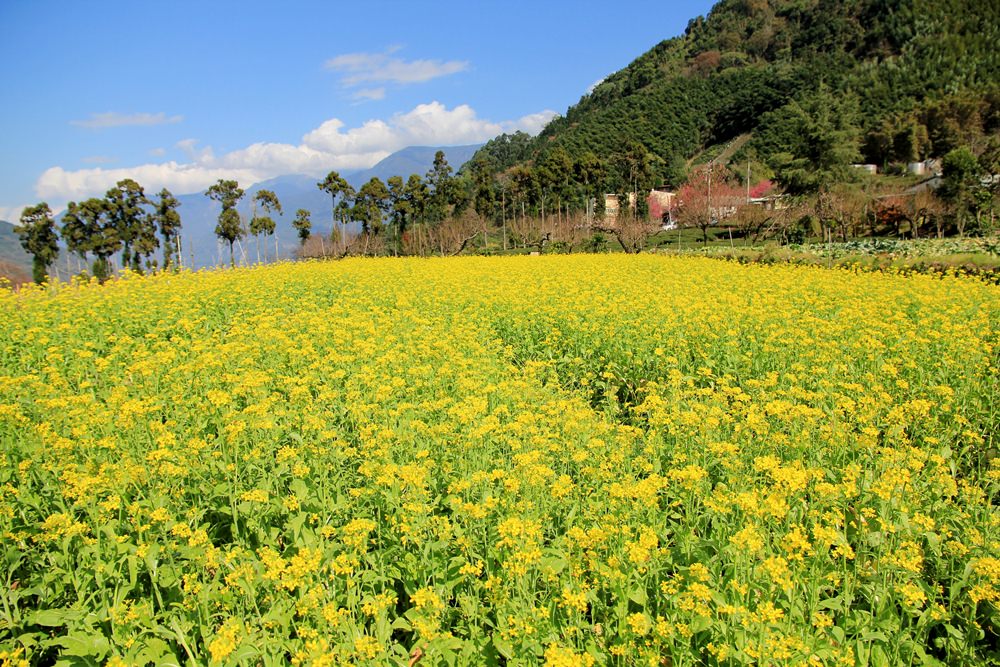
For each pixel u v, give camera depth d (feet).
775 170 229.86
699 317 35.83
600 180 258.78
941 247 97.04
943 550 15.38
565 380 32.01
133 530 15.46
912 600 12.89
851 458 20.30
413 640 13.51
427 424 22.35
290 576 12.81
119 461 17.87
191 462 17.65
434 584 14.16
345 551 15.35
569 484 16.43
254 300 51.44
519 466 16.79
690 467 16.31
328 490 17.30
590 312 39.88
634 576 13.70
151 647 12.75
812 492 16.62
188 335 39.09
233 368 29.01
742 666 12.18
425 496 16.39
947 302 42.75
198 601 12.95
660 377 29.32
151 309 44.96
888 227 154.40
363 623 13.10
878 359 28.94
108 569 13.73
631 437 20.54
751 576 13.61
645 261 96.68
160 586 14.42
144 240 175.22
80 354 29.81
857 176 199.21
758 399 25.39
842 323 35.94
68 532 14.15
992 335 34.50
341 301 50.80
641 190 256.93
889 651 12.92
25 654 12.84
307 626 12.61
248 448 19.24
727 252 108.68
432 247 204.64
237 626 11.71
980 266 64.90
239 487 16.97
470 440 18.94
